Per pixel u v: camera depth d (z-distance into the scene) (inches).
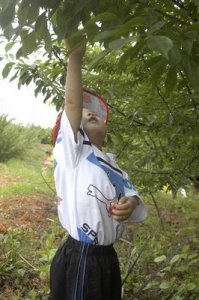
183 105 133.4
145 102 140.3
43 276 145.9
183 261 156.6
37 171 421.4
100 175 87.4
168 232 209.3
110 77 153.2
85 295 87.1
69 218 89.3
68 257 89.4
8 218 237.5
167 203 268.4
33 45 68.6
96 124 94.1
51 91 152.3
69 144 87.1
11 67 136.6
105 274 88.0
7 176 374.3
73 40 66.0
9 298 144.5
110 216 87.9
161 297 140.8
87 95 98.4
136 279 148.1
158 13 64.4
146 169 160.6
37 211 255.9
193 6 71.6
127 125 151.1
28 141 526.6
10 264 162.6
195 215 239.9
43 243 191.0
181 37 55.8
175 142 147.8
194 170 153.2
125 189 91.3
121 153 161.3
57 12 66.0
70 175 88.6
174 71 64.6
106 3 64.1
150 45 45.3
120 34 52.9
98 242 87.3
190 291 138.1
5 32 66.7
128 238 199.5
